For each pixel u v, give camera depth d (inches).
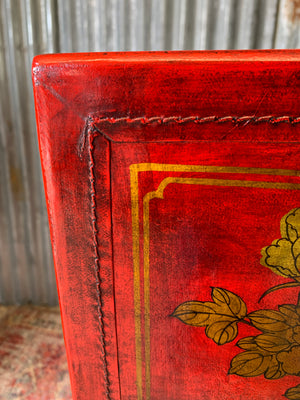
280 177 13.7
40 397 27.2
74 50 30.2
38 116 13.7
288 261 14.6
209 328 15.8
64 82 13.2
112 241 14.9
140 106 13.3
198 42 29.3
